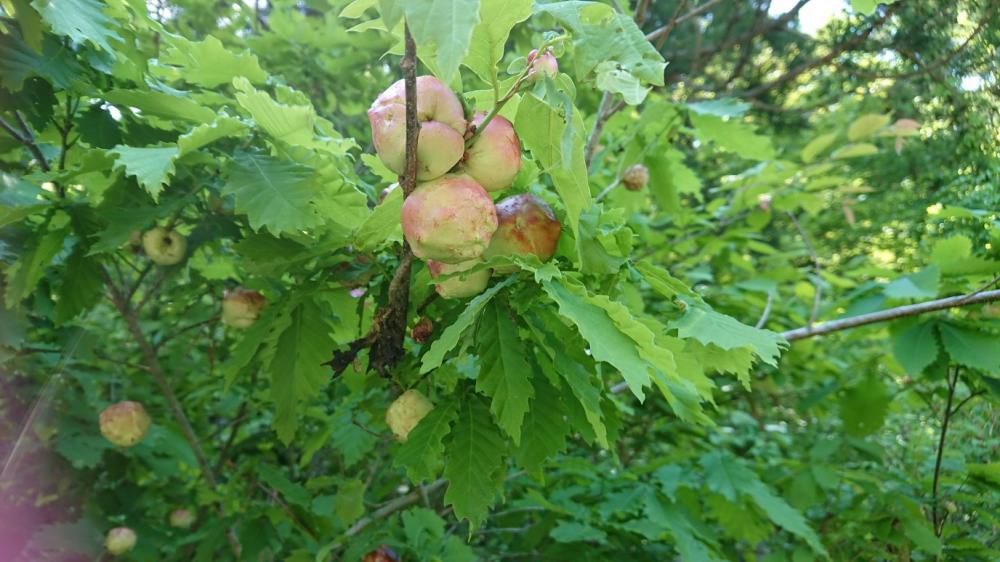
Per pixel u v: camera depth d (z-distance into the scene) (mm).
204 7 638
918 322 449
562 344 271
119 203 319
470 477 264
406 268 258
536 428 271
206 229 350
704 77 1151
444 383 358
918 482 518
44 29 295
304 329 324
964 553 457
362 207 302
